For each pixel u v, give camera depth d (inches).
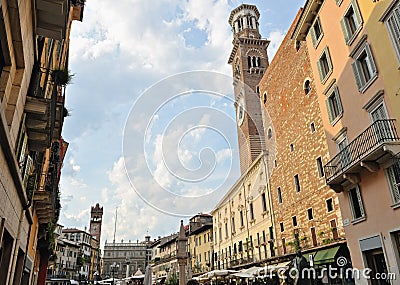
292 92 983.0
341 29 616.4
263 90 1203.9
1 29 178.5
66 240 2423.7
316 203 805.2
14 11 180.4
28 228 390.9
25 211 336.8
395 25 462.9
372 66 514.3
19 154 270.7
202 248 1461.6
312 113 860.6
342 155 598.5
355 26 577.0
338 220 711.7
